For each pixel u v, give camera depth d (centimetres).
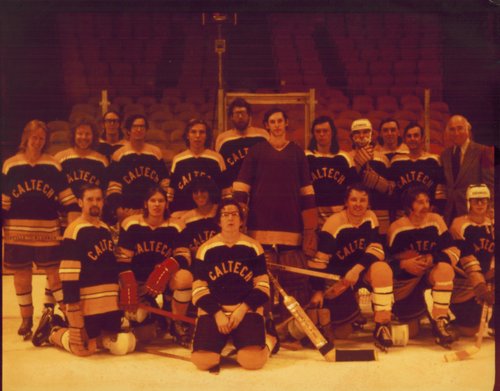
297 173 371
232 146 390
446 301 364
